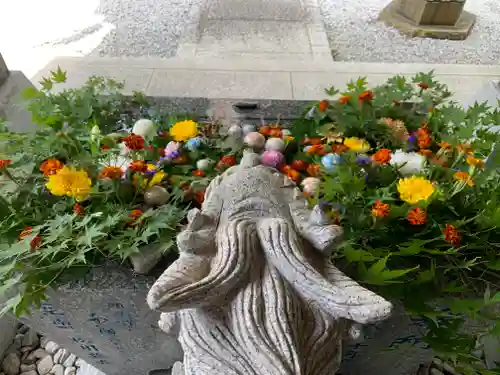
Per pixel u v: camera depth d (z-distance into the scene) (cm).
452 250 84
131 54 276
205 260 61
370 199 93
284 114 140
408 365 115
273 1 327
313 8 324
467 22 312
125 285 88
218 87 205
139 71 212
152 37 291
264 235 63
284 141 117
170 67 216
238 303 57
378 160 96
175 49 281
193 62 220
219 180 76
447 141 106
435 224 90
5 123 117
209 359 55
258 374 53
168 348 108
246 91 204
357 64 228
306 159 113
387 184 101
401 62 283
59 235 86
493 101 163
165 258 88
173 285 56
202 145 112
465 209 94
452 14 301
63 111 118
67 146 105
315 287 58
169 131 117
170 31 298
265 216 68
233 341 56
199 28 298
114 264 88
